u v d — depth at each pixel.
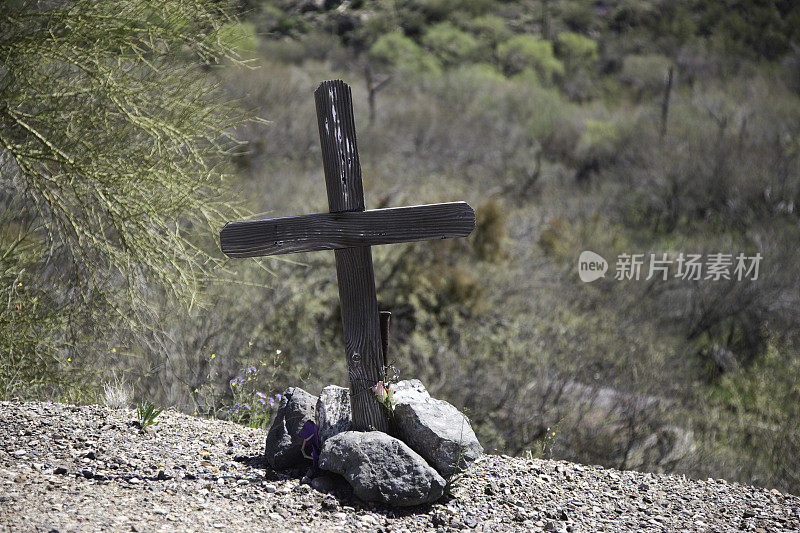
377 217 3.26
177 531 2.57
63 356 5.77
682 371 11.34
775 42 41.66
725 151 21.06
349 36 41.41
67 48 5.17
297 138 19.56
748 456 9.51
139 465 3.22
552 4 48.72
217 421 4.25
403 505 3.07
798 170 19.98
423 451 3.27
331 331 9.38
